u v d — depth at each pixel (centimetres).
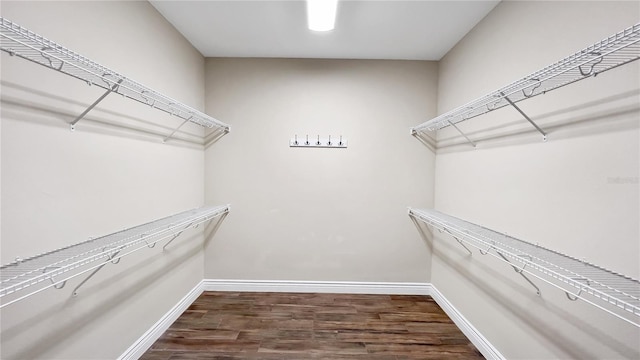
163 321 202
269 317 226
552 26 132
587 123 113
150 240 186
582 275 101
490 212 179
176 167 216
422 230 273
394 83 268
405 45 238
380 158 271
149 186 181
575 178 119
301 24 207
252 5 184
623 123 100
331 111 269
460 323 214
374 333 206
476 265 195
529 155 145
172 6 185
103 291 146
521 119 151
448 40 227
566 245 123
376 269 274
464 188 213
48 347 117
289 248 274
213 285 274
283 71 267
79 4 126
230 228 273
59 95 117
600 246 108
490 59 183
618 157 102
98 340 144
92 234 135
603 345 108
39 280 87
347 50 250
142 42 173
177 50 217
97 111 137
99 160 139
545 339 135
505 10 168
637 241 96
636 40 78
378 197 272
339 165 271
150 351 181
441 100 260
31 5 106
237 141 269
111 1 146
